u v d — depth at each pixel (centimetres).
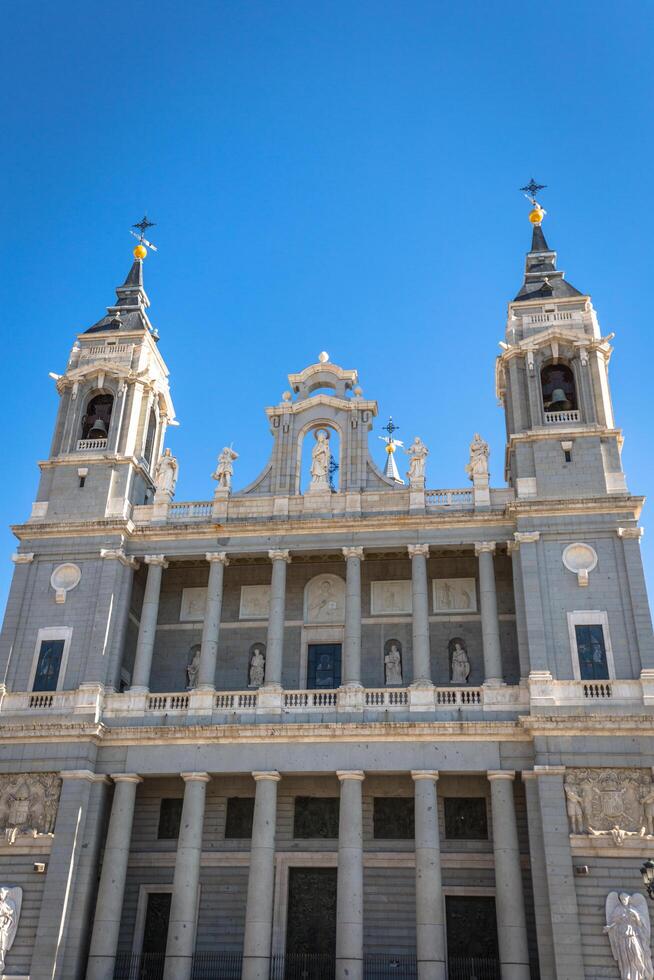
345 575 4900
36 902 4009
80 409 5316
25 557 4831
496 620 4397
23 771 4269
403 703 4291
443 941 3784
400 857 4250
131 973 4084
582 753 3925
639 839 3750
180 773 4212
